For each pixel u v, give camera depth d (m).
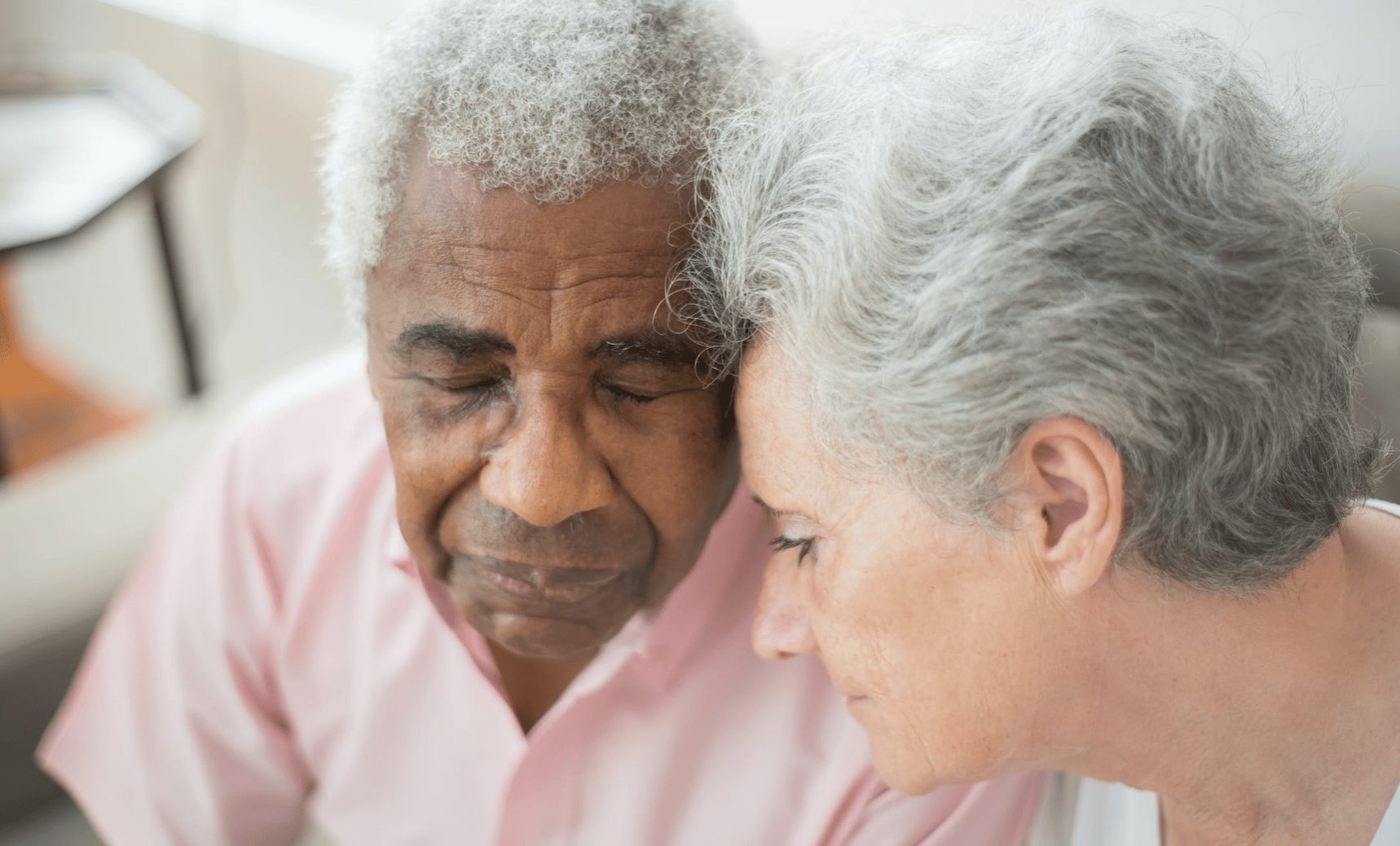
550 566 0.63
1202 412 0.53
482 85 0.54
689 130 0.56
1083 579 0.55
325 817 0.97
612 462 0.61
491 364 0.59
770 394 0.59
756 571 0.83
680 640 0.80
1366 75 0.99
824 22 1.29
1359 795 0.65
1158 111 0.52
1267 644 0.62
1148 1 1.00
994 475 0.54
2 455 1.81
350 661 0.92
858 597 0.59
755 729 0.84
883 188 0.53
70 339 2.50
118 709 0.97
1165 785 0.67
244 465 0.93
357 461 0.90
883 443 0.55
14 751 1.17
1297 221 0.53
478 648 0.82
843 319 0.54
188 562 0.95
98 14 2.08
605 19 0.56
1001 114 0.53
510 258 0.55
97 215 1.58
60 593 1.18
